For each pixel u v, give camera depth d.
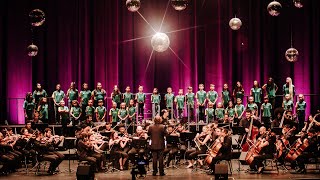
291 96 16.94
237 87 17.69
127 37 20.00
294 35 19.78
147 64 20.03
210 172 13.01
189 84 19.97
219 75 19.95
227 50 20.05
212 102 17.58
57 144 13.71
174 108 18.39
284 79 19.86
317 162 14.20
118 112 16.75
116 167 13.73
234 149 15.57
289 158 13.05
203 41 20.12
